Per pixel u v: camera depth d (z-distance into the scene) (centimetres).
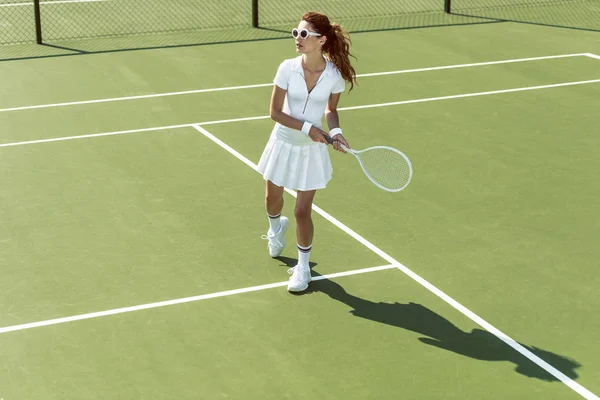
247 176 895
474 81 1259
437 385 550
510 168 928
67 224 776
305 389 545
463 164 938
